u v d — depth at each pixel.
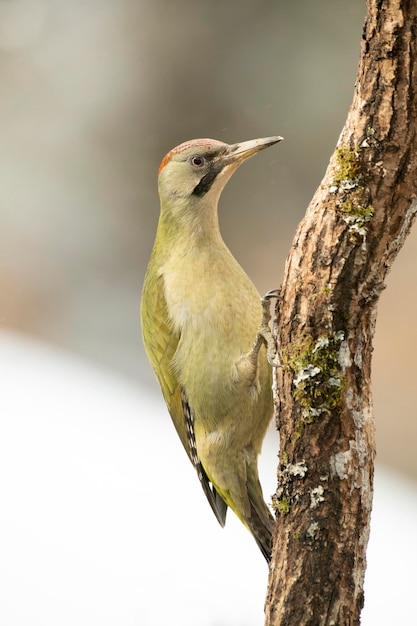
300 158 16.92
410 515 11.08
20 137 17.84
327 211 5.15
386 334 14.80
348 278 5.16
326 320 5.27
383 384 14.35
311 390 5.33
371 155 4.99
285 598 5.48
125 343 15.81
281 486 5.54
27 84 18.02
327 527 5.41
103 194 17.69
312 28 16.84
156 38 17.77
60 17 18.14
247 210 16.83
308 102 16.88
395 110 4.88
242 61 17.25
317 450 5.39
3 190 17.52
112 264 17.27
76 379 14.09
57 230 17.38
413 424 13.77
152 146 17.73
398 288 15.11
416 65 4.78
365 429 5.39
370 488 5.44
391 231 5.07
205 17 17.45
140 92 17.80
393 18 4.73
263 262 16.39
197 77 17.52
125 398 13.65
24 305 16.50
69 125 17.91
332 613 5.41
